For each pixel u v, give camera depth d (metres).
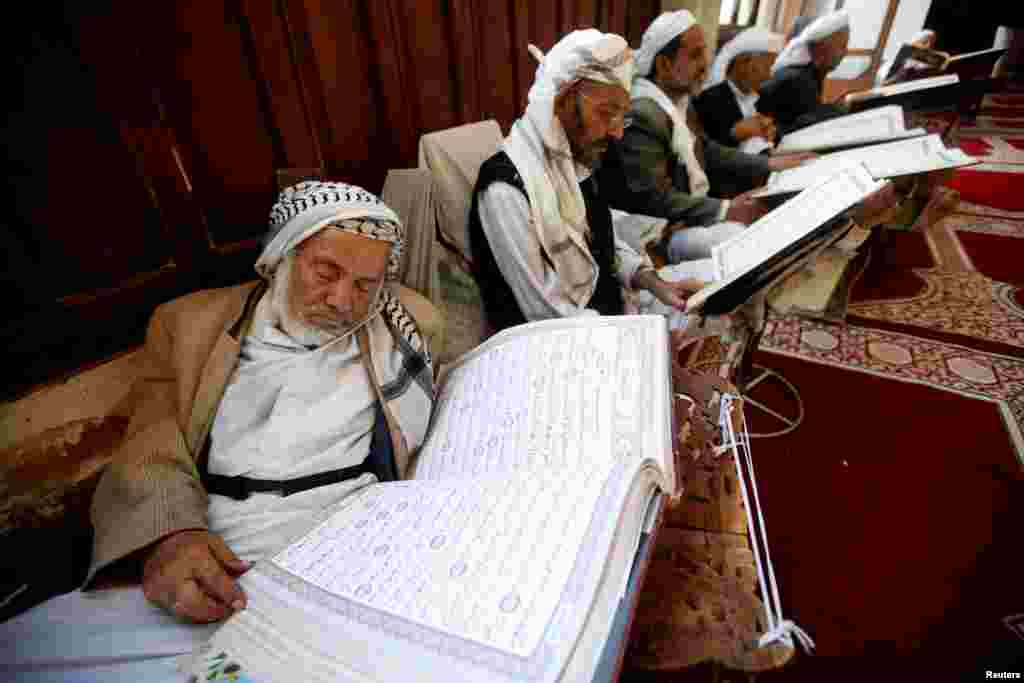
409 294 1.02
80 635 0.57
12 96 0.68
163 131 0.85
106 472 0.69
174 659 0.52
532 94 1.12
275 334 0.80
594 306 1.35
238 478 0.75
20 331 0.74
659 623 0.66
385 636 0.46
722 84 2.48
